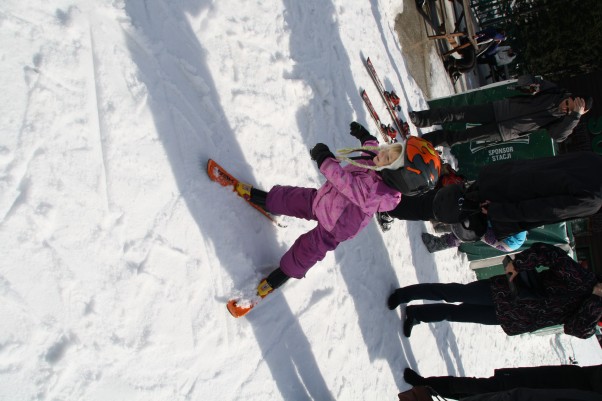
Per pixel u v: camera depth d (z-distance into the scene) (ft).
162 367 8.17
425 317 15.29
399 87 21.38
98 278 7.58
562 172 10.09
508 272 11.72
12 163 6.88
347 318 12.97
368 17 20.30
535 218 10.41
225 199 10.11
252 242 10.53
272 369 10.19
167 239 8.74
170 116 9.37
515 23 40.27
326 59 15.61
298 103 13.46
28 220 6.92
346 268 13.51
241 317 9.80
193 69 10.05
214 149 10.22
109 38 8.58
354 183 8.39
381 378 13.75
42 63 7.48
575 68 39.01
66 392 6.90
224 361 9.21
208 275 9.30
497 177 11.41
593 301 10.66
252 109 11.56
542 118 14.80
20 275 6.71
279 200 10.11
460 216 12.08
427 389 12.63
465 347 20.48
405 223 17.95
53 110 7.50
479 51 31.91
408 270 17.10
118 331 7.66
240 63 11.56
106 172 8.05
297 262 9.55
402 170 8.02
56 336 6.91
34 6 7.53
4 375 6.33
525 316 12.13
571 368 11.75
